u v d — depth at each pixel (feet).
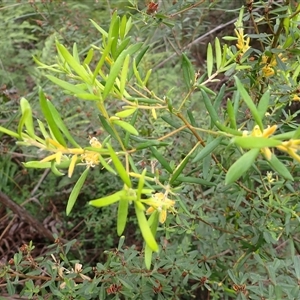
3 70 3.88
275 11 1.60
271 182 1.80
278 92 1.77
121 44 1.18
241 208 1.95
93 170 3.30
